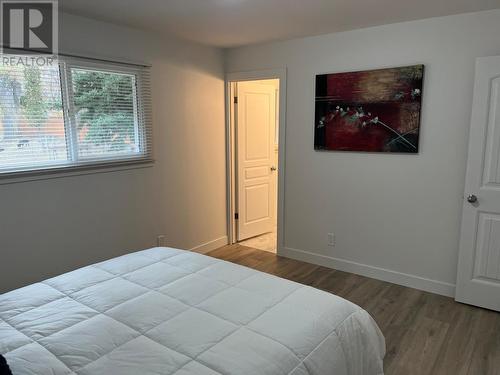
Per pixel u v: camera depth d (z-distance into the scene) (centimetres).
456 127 299
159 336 147
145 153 350
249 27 324
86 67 296
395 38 316
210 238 439
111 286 191
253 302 175
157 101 355
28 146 271
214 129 423
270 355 136
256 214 489
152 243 370
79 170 300
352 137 350
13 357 134
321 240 389
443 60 297
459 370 223
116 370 128
